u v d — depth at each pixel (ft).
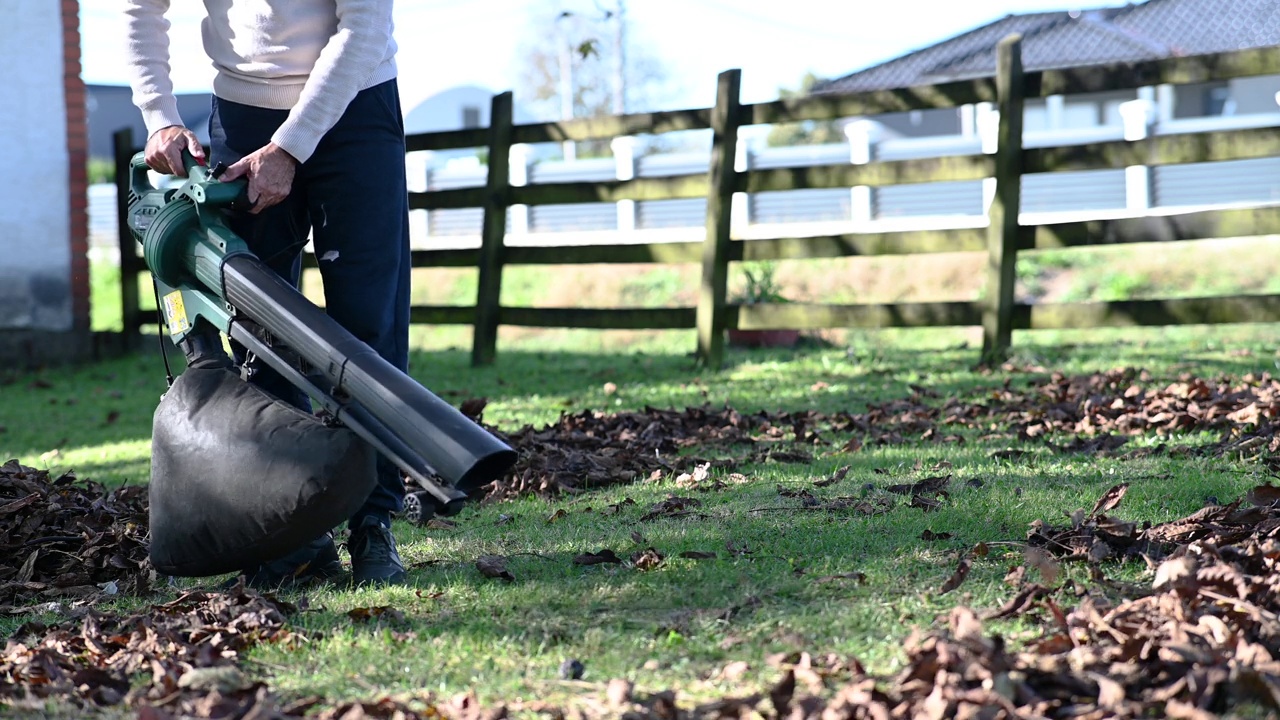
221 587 9.09
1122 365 20.33
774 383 21.13
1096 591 7.54
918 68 105.60
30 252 33.22
